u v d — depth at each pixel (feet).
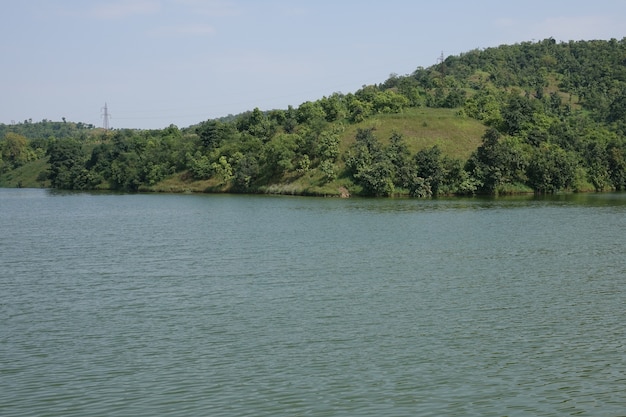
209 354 99.04
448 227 270.87
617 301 132.46
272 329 112.47
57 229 286.66
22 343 105.81
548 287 146.51
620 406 79.51
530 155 527.40
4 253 208.33
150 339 107.24
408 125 582.35
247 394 83.05
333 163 531.50
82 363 95.55
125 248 217.56
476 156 513.86
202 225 293.02
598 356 97.66
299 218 319.06
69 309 129.29
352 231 258.98
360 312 124.06
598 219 299.17
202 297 138.31
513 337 107.24
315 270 169.58
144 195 577.43
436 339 106.11
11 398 82.58
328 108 632.79
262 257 192.65
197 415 77.05
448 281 153.79
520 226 271.69
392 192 490.49
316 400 81.00
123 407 79.51
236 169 580.71
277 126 641.81
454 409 78.43
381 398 81.56
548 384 86.38
